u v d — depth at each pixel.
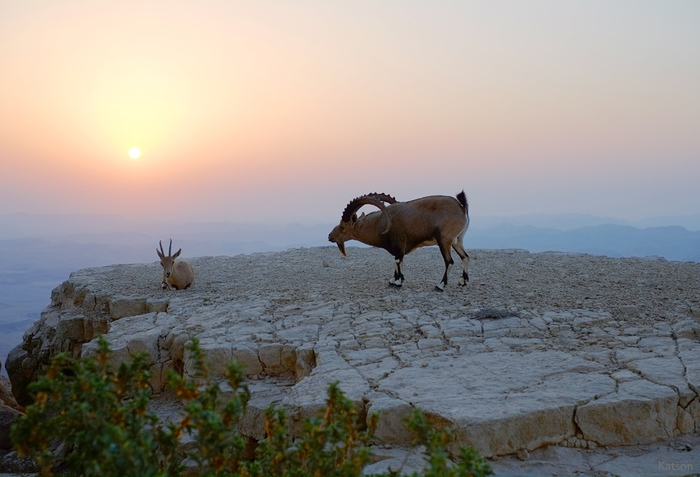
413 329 9.14
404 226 11.83
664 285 11.52
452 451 5.63
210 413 3.76
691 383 6.29
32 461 10.04
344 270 14.89
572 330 8.78
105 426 3.59
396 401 6.18
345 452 4.16
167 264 13.22
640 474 5.32
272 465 4.16
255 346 8.81
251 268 16.12
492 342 8.27
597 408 5.89
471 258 16.09
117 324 11.00
